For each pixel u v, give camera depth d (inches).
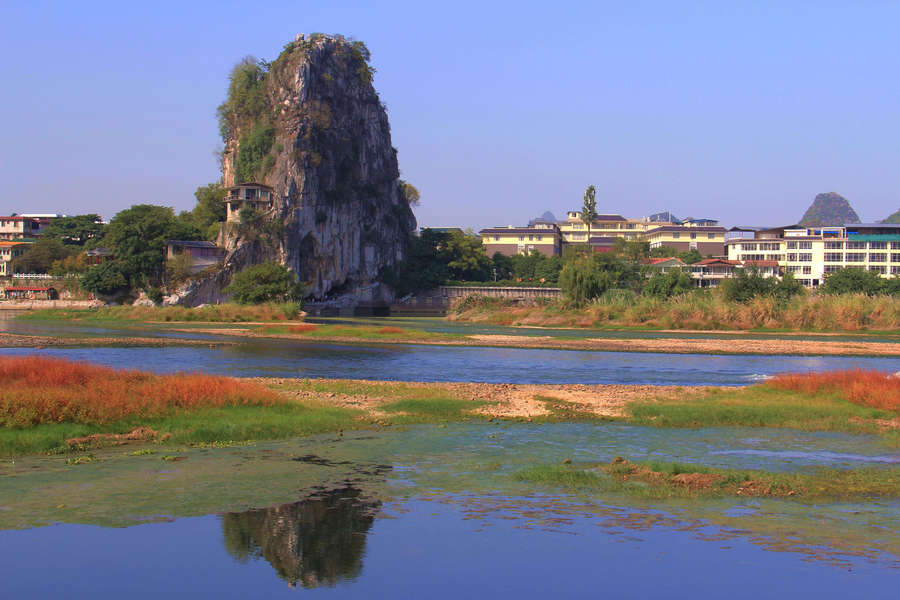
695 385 1446.9
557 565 487.2
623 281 5457.7
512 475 706.2
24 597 428.8
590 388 1309.1
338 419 960.9
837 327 2997.0
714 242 7352.4
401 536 537.0
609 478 697.0
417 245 7539.4
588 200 6766.7
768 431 948.6
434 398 1143.6
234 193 5974.4
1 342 2253.9
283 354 2011.6
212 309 3919.8
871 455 811.4
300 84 6525.6
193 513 579.2
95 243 5954.7
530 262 7185.0
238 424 893.2
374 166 7445.9
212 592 439.2
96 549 503.2
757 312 3097.9
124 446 808.3
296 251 6171.3
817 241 6087.6
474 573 472.7
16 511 575.8
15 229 6441.9
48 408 855.7
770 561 497.0
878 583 462.9
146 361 1763.0
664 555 506.3
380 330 2768.2
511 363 1850.4
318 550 507.2
